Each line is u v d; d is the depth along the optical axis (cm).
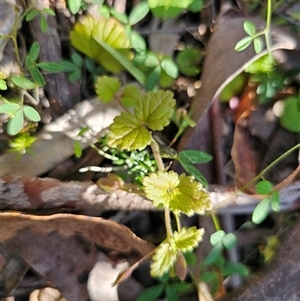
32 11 14
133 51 15
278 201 13
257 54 14
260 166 15
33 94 15
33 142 15
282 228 15
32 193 14
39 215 13
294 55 15
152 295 14
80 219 13
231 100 16
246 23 14
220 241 14
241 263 15
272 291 13
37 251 13
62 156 15
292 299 13
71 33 15
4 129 14
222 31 15
